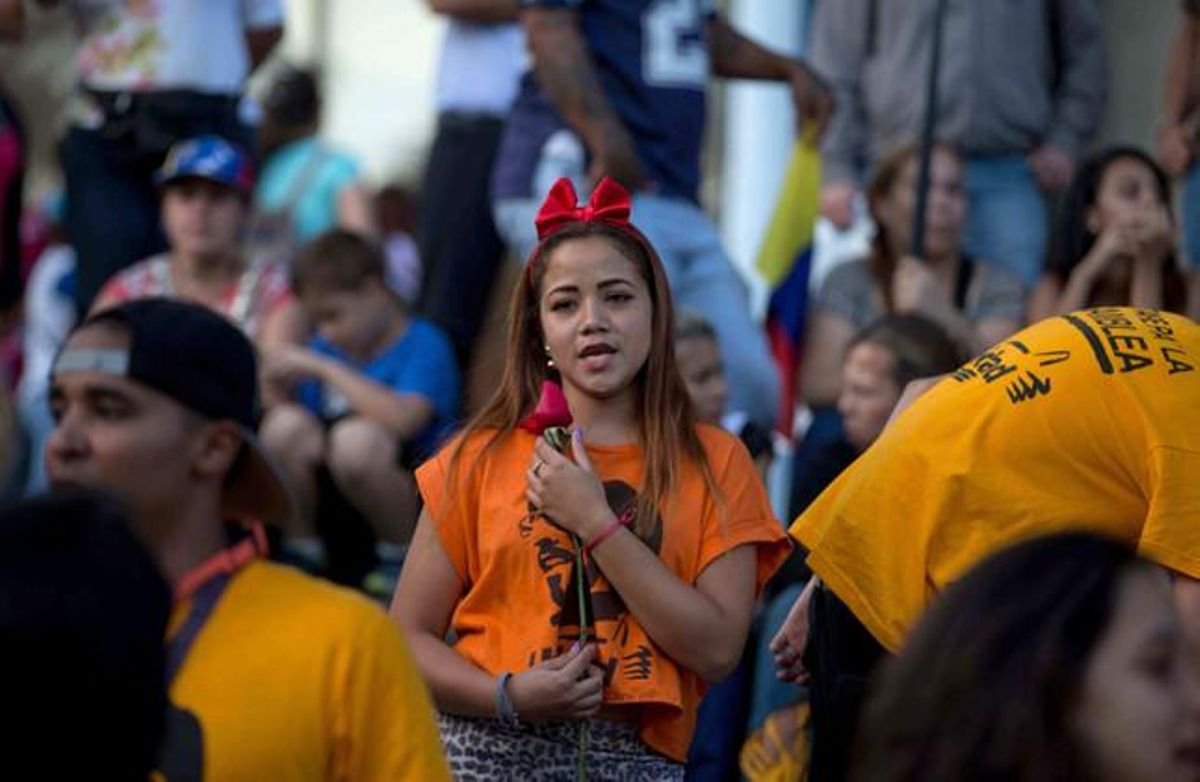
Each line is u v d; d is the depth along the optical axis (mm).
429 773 7824
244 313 17750
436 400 17125
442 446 10508
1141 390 9406
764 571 10039
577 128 15602
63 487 7598
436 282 19297
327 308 17188
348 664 7832
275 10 19469
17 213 19500
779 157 22656
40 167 30281
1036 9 19156
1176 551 9203
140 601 6711
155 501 8258
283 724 7766
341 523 16766
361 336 17234
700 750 13539
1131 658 6344
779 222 17406
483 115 19188
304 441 16656
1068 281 15844
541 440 9812
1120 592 6406
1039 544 6547
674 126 16250
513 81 19109
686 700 9750
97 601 6598
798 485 15281
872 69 19344
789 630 10570
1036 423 9469
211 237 17812
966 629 6422
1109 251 15320
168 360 8227
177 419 8258
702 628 9578
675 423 10000
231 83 19094
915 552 9617
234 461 8492
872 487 9742
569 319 9984
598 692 9484
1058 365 9531
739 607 9750
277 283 17875
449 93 19391
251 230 22359
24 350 22250
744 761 12523
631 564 9547
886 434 9852
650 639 9617
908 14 19078
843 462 15031
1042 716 6285
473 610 9828
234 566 8062
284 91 22766
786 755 12336
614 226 10141
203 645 7875
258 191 22547
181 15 18719
